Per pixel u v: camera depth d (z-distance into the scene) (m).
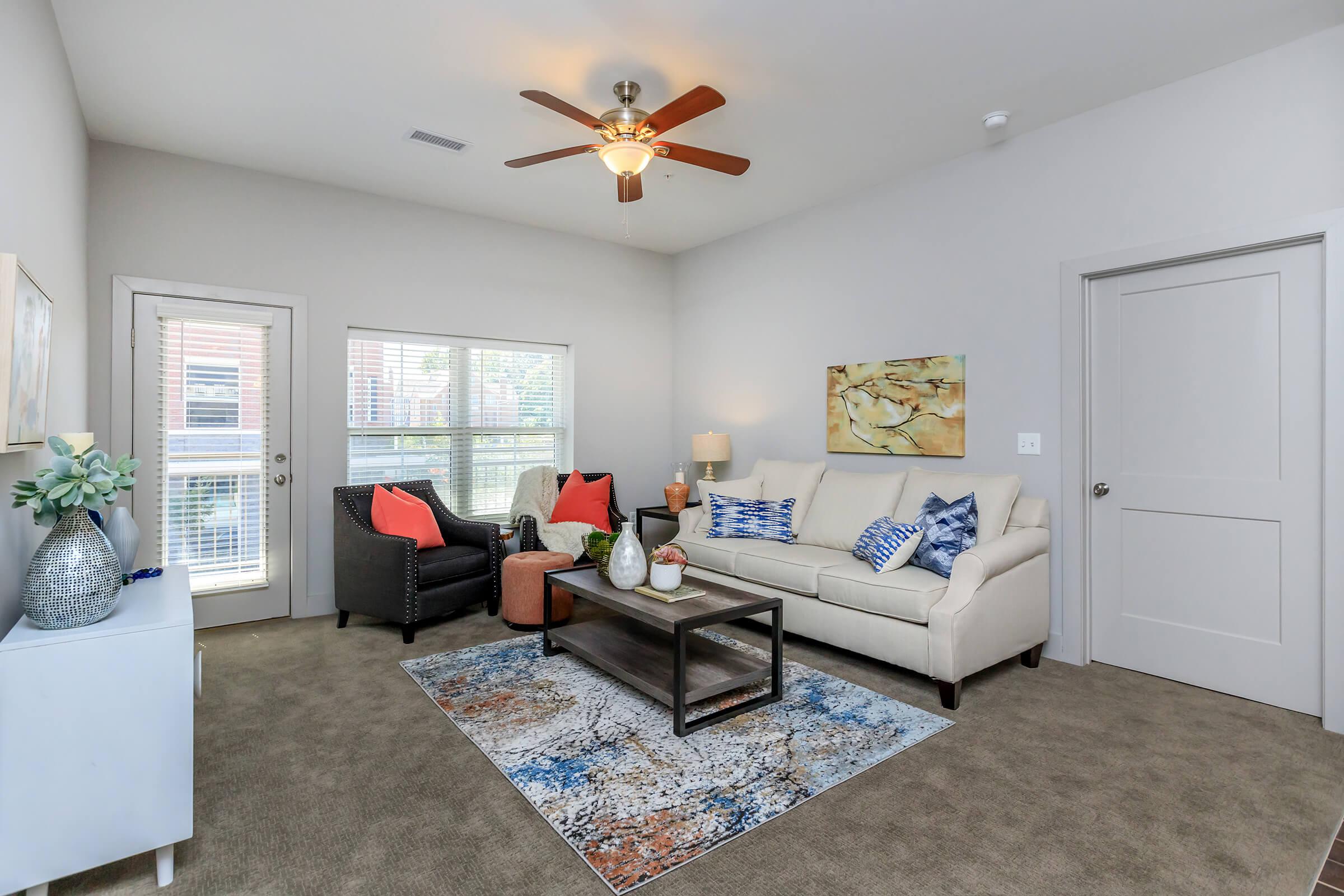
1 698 1.43
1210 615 2.81
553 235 4.93
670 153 2.74
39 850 1.47
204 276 3.60
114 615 1.67
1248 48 2.54
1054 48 2.53
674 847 1.72
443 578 3.57
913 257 3.79
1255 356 2.68
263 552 3.82
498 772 2.10
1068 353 3.13
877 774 2.09
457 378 4.59
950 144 3.40
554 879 1.60
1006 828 1.80
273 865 1.65
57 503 1.58
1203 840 1.75
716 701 2.64
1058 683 2.89
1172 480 2.91
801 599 3.26
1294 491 2.58
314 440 3.96
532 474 4.60
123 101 2.94
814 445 4.41
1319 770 2.12
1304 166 2.47
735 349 5.00
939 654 2.61
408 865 1.65
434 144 3.40
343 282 4.04
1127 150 2.93
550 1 2.24
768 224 4.72
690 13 2.31
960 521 2.97
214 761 2.17
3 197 1.68
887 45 2.51
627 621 3.38
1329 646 2.42
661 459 5.55
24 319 1.64
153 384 3.48
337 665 3.07
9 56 1.73
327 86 2.83
